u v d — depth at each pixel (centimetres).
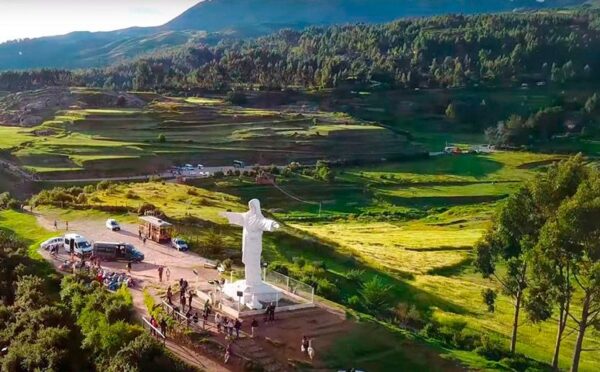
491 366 5469
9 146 17825
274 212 15962
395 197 18012
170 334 4934
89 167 16825
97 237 8338
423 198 18062
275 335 5103
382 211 16588
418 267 9912
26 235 8506
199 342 4778
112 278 6234
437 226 14850
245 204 12431
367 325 5616
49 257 7194
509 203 6266
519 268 6575
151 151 19038
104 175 16788
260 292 5609
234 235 8925
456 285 9006
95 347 4622
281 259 8425
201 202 11394
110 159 17325
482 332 6950
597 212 5019
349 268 8725
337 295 6856
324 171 18700
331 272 8119
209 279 6538
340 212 16462
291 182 18200
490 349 6056
